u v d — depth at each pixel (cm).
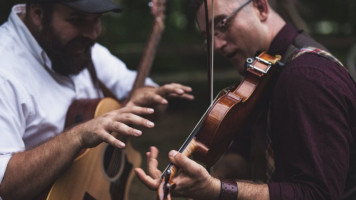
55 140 148
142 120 140
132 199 339
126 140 197
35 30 173
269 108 149
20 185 147
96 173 174
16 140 155
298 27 300
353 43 687
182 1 751
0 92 154
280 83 142
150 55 223
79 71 182
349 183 158
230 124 141
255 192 135
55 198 154
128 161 204
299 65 141
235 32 158
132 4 693
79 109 180
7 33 170
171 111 571
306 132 134
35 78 171
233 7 156
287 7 296
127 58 581
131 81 233
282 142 143
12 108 157
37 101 168
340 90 138
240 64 165
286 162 142
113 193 188
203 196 133
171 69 634
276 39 158
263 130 164
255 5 159
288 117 138
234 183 136
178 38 702
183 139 472
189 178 128
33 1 166
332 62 144
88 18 173
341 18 870
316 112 135
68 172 159
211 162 144
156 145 452
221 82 606
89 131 142
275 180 151
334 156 133
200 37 720
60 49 173
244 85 149
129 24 662
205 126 135
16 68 164
